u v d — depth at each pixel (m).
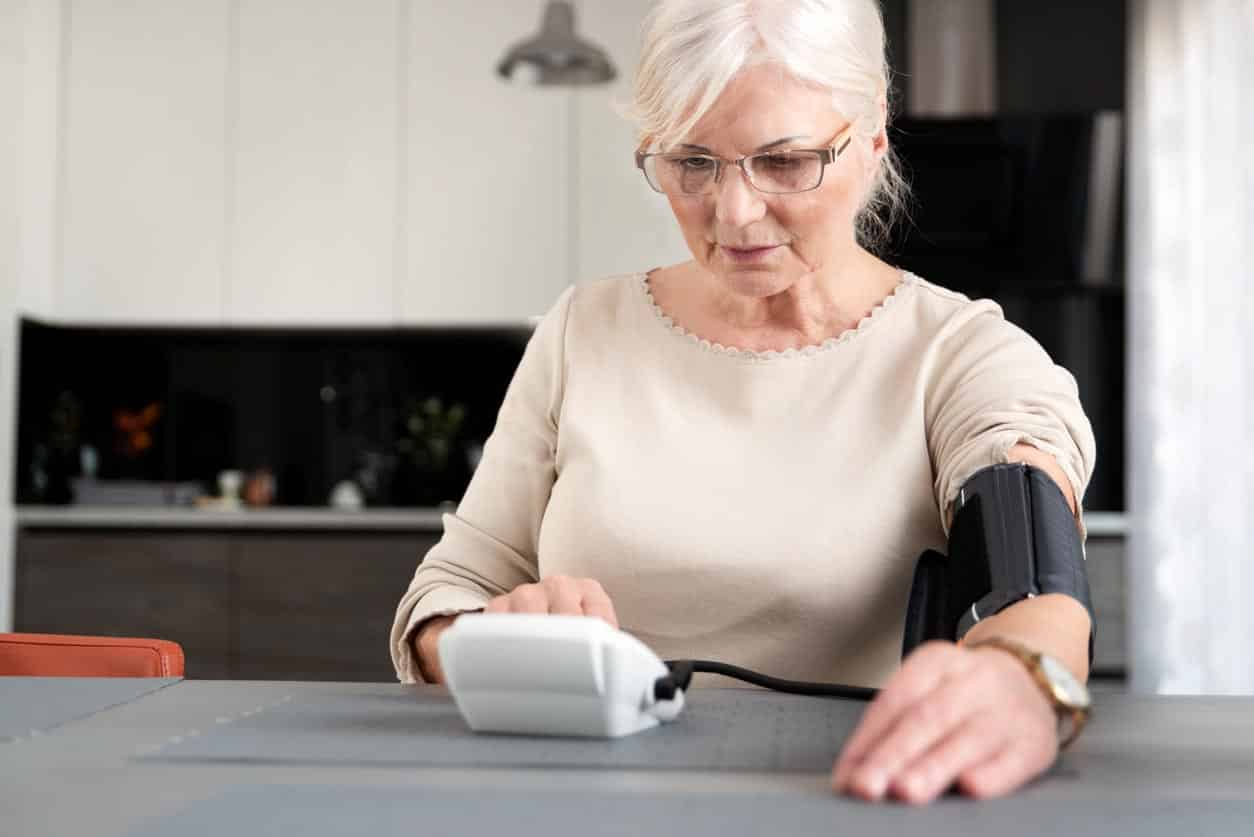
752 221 1.06
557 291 3.98
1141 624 3.50
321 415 4.37
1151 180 3.50
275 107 4.04
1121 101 3.84
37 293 3.95
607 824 0.58
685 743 0.76
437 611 1.12
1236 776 0.68
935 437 1.17
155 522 3.77
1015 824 0.58
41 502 4.05
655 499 1.20
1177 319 3.40
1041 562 0.88
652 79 1.07
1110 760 0.72
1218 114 3.04
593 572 1.21
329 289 4.02
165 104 4.05
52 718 0.85
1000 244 3.79
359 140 4.02
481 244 4.00
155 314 4.05
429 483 4.32
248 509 3.94
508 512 1.31
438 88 4.01
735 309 1.26
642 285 1.33
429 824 0.58
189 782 0.66
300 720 0.84
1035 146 3.74
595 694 0.75
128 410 4.37
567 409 1.28
